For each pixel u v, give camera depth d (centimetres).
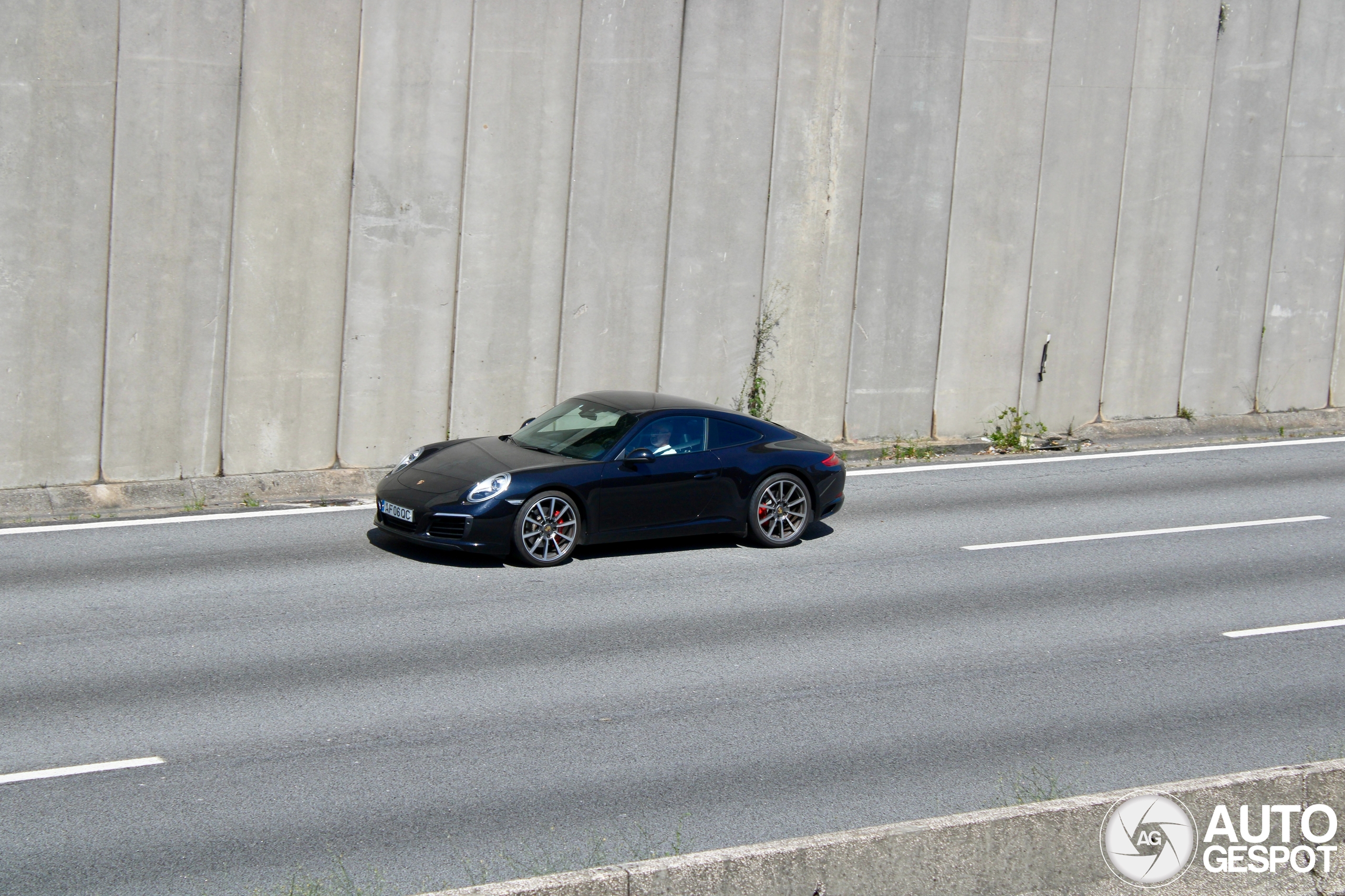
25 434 1257
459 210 1416
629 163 1493
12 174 1216
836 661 912
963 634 984
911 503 1405
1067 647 962
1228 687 887
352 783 691
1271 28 1812
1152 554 1229
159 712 775
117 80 1243
